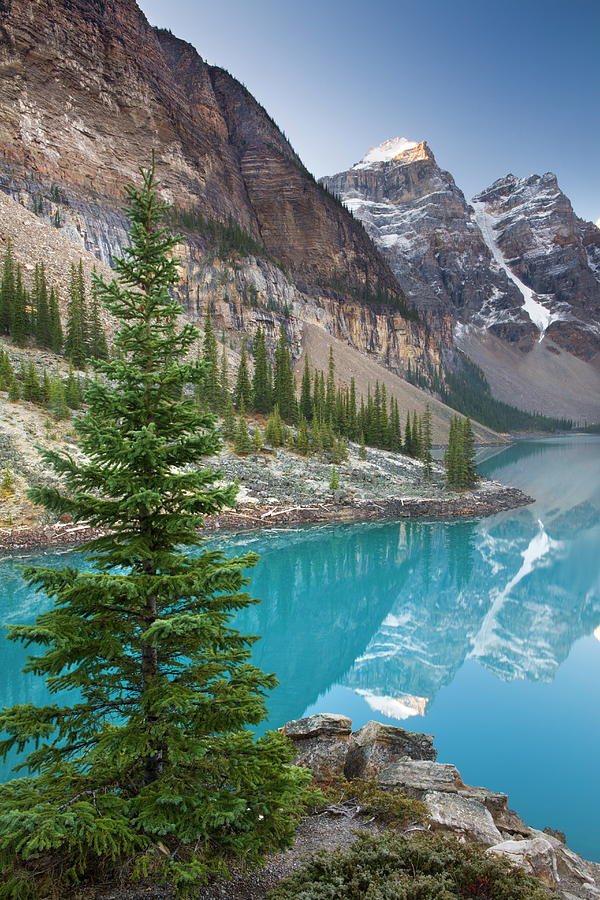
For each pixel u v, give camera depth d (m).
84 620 7.94
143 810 7.22
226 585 8.00
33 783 7.56
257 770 7.95
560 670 29.88
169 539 8.63
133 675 8.43
